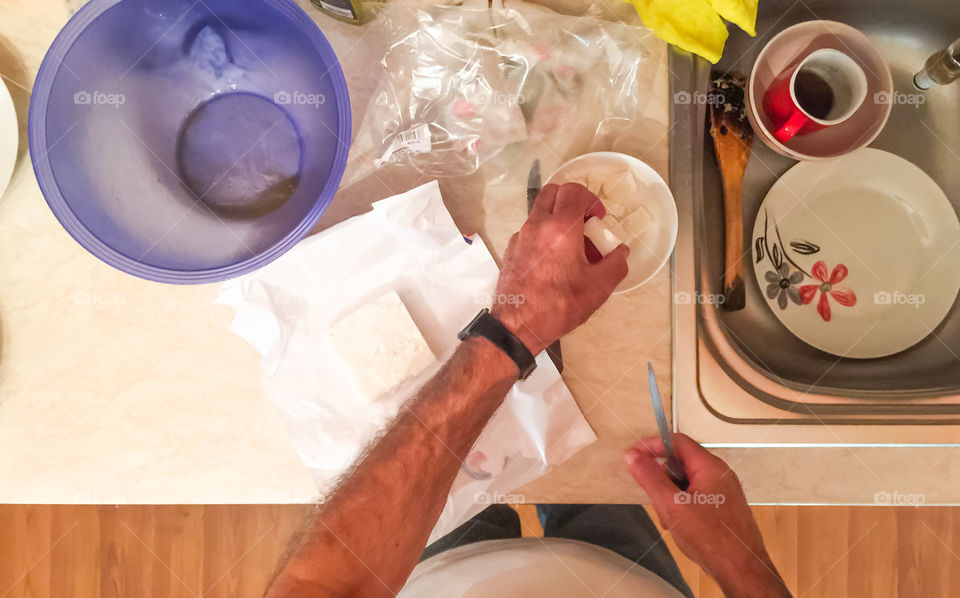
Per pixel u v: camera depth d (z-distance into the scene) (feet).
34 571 3.89
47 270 2.13
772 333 2.34
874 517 3.82
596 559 2.13
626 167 2.04
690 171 2.12
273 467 2.12
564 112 2.11
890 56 2.35
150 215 1.94
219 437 2.13
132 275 2.03
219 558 3.86
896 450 2.11
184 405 2.14
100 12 1.79
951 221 2.34
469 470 2.10
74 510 3.89
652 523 2.68
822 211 2.39
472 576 2.03
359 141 2.11
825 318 2.37
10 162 2.02
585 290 1.88
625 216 2.05
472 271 2.08
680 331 2.11
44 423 2.13
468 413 1.77
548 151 2.13
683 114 2.12
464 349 1.83
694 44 1.91
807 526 3.84
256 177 2.03
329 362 2.06
